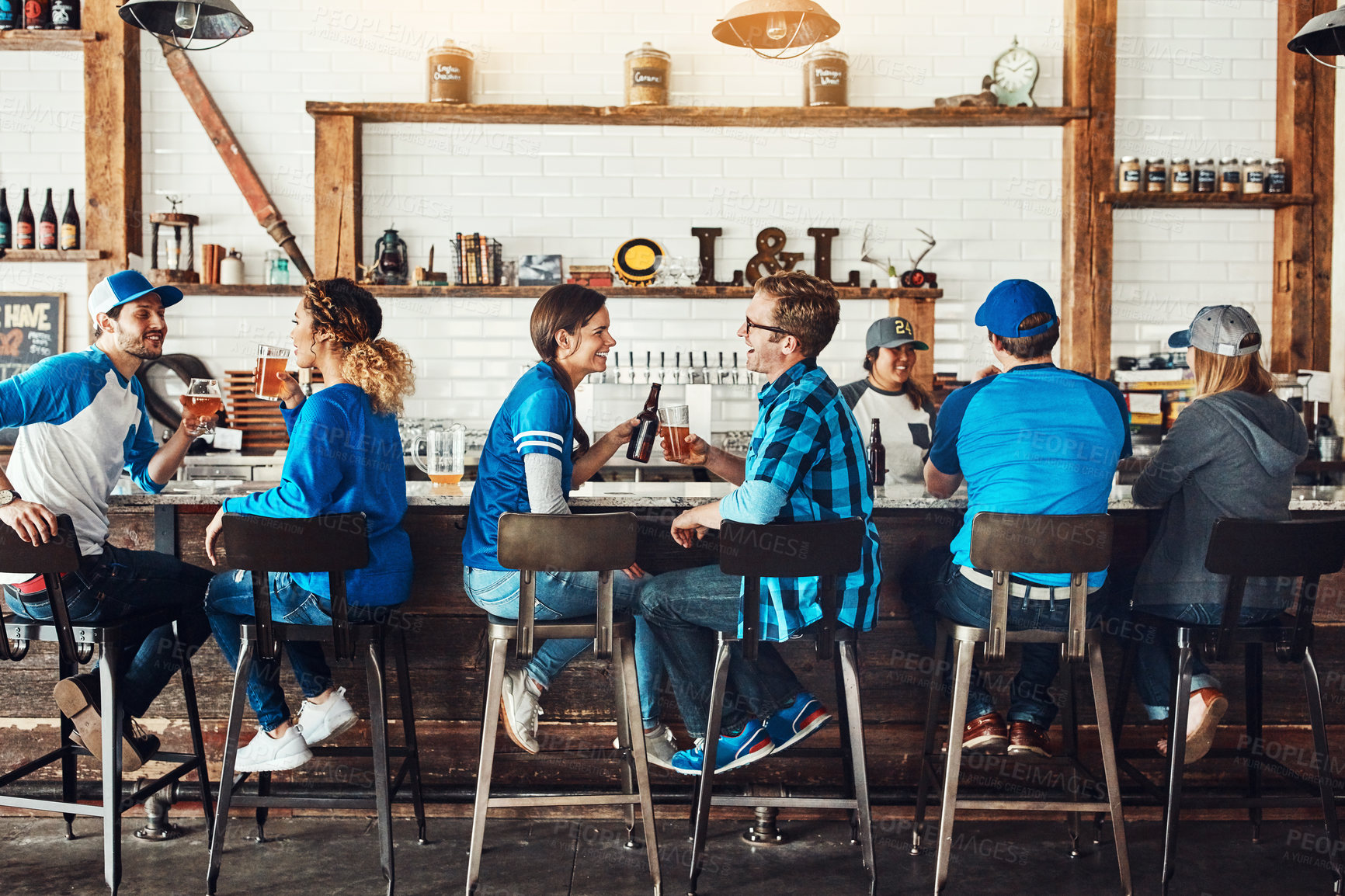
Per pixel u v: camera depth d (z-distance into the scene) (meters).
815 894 2.45
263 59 5.28
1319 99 5.27
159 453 2.69
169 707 2.81
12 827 2.77
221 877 2.50
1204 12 5.38
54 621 2.32
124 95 5.13
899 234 5.39
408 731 2.65
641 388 5.29
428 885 2.47
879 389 4.05
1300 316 5.27
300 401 2.59
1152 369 5.21
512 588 2.33
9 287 5.24
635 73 5.14
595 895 2.43
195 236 5.31
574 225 5.37
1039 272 5.39
